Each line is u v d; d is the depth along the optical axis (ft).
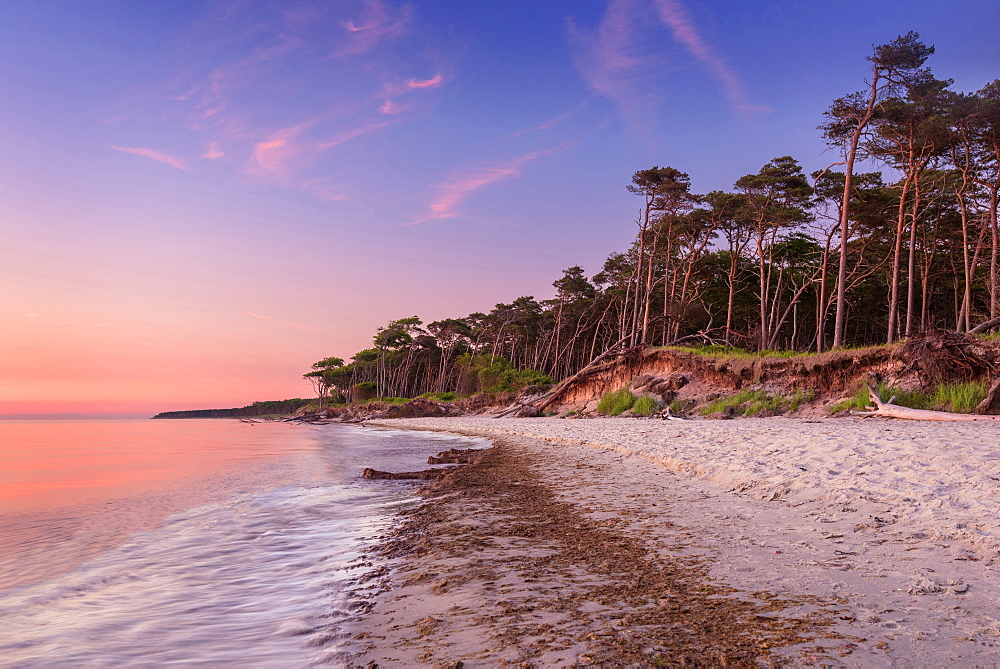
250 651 11.81
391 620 13.15
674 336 194.90
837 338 107.04
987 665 9.23
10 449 93.81
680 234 173.78
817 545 17.51
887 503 21.90
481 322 332.60
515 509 26.71
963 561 15.19
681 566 15.98
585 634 11.34
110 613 14.84
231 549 21.95
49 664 11.50
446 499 30.99
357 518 27.32
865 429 49.29
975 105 100.94
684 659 9.93
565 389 135.13
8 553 22.08
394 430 141.79
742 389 92.58
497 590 14.70
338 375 428.15
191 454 77.36
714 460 36.81
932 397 65.10
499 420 135.64
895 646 10.11
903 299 180.65
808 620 11.53
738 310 201.46
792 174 147.54
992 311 109.29
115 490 40.14
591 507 25.94
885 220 135.85
